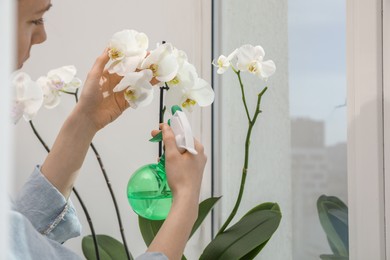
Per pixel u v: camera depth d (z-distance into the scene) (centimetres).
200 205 134
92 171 148
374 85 128
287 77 139
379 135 128
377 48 128
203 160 77
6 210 19
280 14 141
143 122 151
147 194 104
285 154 139
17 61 63
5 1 18
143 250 151
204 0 156
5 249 19
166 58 82
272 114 142
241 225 129
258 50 120
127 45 80
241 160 149
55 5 146
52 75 107
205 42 157
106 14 149
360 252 129
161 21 153
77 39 147
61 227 88
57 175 86
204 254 123
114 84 84
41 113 144
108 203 149
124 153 150
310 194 132
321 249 130
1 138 18
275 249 142
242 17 150
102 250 131
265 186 143
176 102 94
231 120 152
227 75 153
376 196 128
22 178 142
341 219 129
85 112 84
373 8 129
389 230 127
